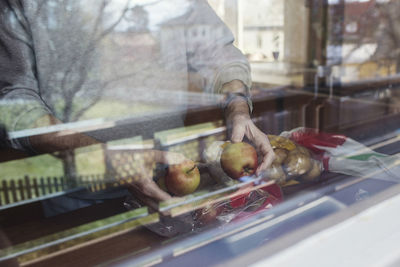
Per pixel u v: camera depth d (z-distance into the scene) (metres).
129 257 0.36
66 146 0.48
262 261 0.33
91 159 0.48
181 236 0.38
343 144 0.57
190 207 0.43
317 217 0.39
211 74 0.67
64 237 0.40
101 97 0.58
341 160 0.51
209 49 0.71
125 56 0.63
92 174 0.48
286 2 1.02
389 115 0.77
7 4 0.53
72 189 0.47
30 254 0.37
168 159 0.48
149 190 0.46
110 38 0.61
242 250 0.35
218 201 0.43
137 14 0.65
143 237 0.40
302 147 0.53
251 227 0.38
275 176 0.47
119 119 0.56
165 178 0.46
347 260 0.34
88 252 0.37
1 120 0.48
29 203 0.45
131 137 0.55
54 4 0.56
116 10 0.62
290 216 0.40
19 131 0.48
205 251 0.35
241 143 0.51
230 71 0.68
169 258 0.35
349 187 0.46
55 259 0.36
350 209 0.41
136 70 0.63
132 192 0.48
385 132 0.66
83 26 0.59
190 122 0.58
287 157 0.50
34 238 0.40
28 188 0.46
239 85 0.67
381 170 0.50
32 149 0.47
